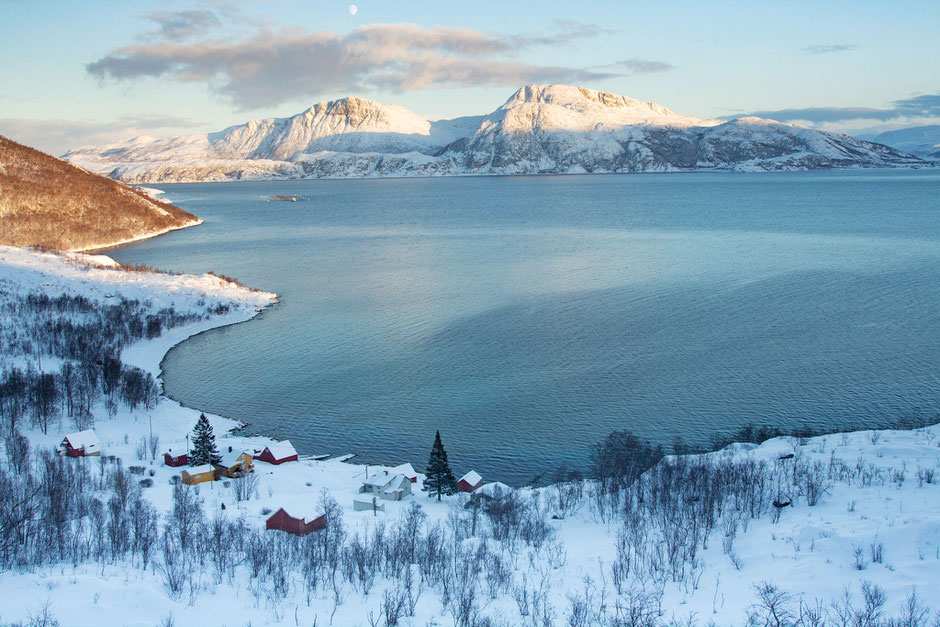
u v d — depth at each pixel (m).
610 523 64.06
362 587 50.31
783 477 70.06
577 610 44.16
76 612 42.66
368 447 90.75
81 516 64.25
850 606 41.34
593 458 83.88
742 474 69.62
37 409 96.31
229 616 44.72
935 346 120.75
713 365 114.56
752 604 43.56
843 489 65.38
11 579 48.41
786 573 48.12
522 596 48.03
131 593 46.19
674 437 88.81
